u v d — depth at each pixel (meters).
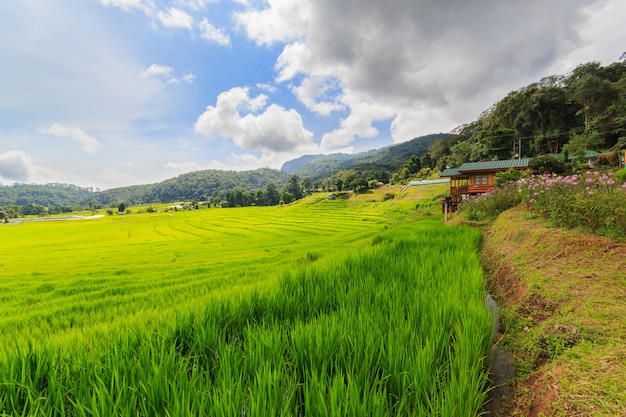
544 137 55.28
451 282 5.10
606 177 6.98
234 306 4.29
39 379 2.72
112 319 5.85
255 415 2.01
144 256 22.27
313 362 2.75
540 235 6.38
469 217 14.41
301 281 5.56
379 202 70.50
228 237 39.12
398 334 3.07
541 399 2.31
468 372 2.53
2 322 6.21
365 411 2.01
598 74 57.12
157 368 2.52
